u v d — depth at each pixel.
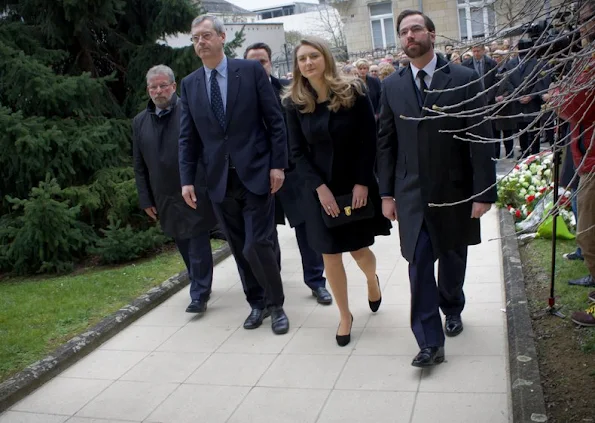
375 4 17.25
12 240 7.29
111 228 7.07
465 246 4.17
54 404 4.05
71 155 7.38
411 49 3.69
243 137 4.63
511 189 7.29
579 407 3.29
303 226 5.22
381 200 4.30
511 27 2.59
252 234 4.66
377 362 4.11
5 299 6.03
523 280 5.07
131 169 7.72
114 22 7.96
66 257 7.18
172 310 5.54
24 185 7.43
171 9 8.16
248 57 5.52
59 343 4.86
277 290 4.81
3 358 4.61
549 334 4.16
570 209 5.77
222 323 5.12
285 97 4.21
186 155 4.83
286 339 4.65
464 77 3.70
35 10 7.84
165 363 4.49
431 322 3.88
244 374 4.18
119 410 3.90
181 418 3.73
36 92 7.26
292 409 3.68
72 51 8.41
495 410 3.40
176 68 8.35
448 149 3.78
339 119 4.07
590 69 2.41
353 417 3.51
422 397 3.62
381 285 5.48
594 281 4.50
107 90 8.27
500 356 3.99
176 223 5.34
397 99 3.87
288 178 5.16
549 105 2.38
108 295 5.90
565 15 2.50
